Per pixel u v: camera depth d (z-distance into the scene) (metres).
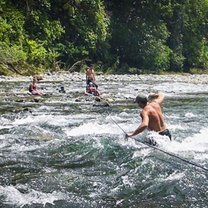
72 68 33.41
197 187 5.90
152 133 8.10
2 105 14.04
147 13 41.94
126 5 41.31
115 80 29.16
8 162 6.99
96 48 37.12
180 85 26.27
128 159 7.19
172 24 47.59
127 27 40.94
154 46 42.09
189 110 13.72
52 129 9.74
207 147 8.08
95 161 7.11
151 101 8.55
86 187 5.88
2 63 26.91
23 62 28.19
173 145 8.12
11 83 22.36
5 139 8.62
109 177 6.29
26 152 7.63
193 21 49.38
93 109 13.51
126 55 41.38
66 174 6.41
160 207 5.24
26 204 5.24
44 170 6.60
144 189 5.82
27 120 10.91
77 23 34.94
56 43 33.91
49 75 28.98
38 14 32.16
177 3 45.59
